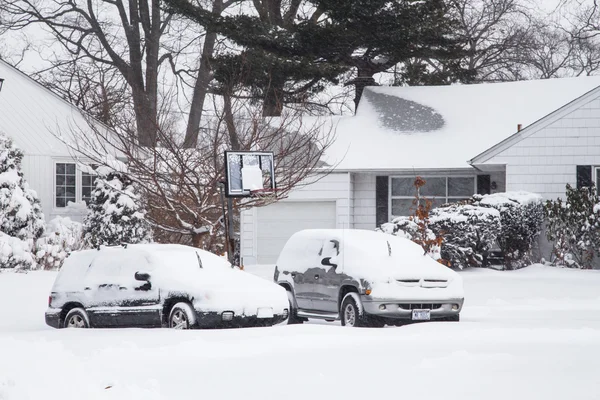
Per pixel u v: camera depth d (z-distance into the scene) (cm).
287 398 2312
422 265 4659
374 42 10406
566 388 2303
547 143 8669
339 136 9862
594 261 8219
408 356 3000
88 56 12794
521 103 10069
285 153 6994
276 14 12069
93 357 3080
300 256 5069
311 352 3177
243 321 4256
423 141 9712
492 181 9350
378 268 4550
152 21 12706
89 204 8569
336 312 4716
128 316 4372
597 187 8594
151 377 2650
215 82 11269
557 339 3469
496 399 2211
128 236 8306
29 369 2422
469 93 10438
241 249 9569
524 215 8219
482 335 3666
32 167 8862
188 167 6600
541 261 8481
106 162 7075
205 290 4206
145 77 12825
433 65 13875
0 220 7688
